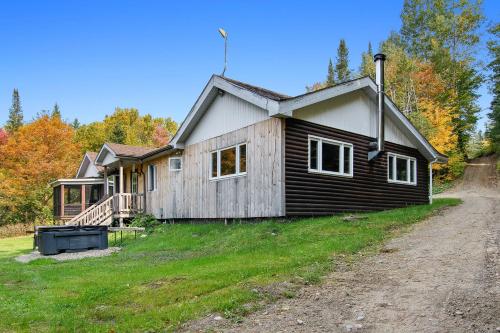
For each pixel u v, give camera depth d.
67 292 6.60
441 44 41.59
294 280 6.17
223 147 15.16
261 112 13.48
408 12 43.91
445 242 8.52
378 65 15.73
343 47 66.50
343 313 4.81
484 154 46.12
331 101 14.38
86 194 28.03
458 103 40.81
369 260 7.45
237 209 14.28
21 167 31.64
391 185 16.89
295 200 12.73
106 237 14.36
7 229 29.41
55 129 33.69
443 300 5.06
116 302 5.71
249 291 5.61
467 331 4.14
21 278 8.33
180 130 17.00
